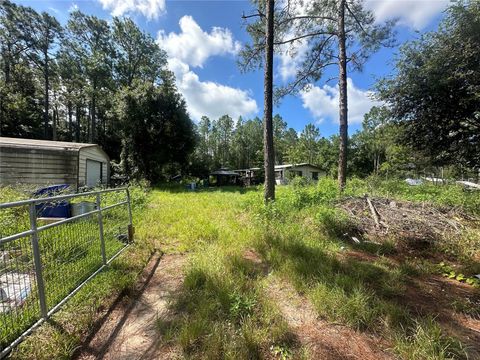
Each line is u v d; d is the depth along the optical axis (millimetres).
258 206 6227
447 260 3779
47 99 23453
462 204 5719
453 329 2049
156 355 1790
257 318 2137
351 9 8414
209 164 32438
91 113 24672
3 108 20047
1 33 21656
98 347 1876
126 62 24531
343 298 2314
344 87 7973
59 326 2008
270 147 6457
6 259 2186
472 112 7656
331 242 4258
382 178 10953
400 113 8922
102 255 3111
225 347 1781
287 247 3768
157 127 17062
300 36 8250
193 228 5031
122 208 4695
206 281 2773
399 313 2170
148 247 4059
